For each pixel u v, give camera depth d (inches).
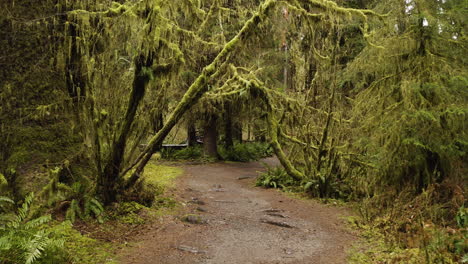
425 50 331.3
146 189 381.1
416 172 339.9
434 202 296.2
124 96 325.7
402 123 323.3
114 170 314.3
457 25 320.2
